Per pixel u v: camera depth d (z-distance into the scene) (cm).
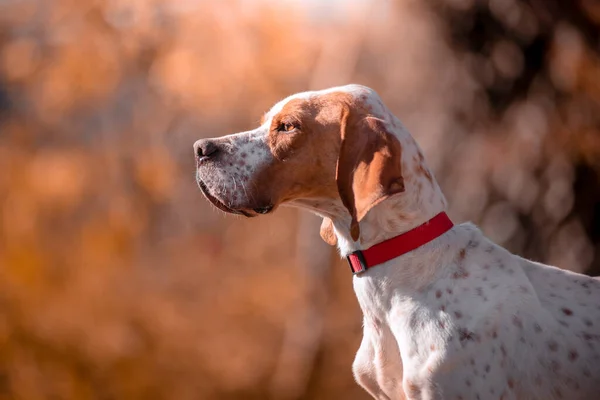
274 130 446
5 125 1678
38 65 1625
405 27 1024
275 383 1363
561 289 429
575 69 982
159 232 1667
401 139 430
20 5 1614
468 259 423
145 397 1426
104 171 1648
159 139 1655
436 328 404
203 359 1443
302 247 1308
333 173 439
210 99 1512
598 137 974
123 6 1559
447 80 998
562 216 959
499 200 977
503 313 406
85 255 1570
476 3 980
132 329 1479
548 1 977
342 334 1319
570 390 402
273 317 1453
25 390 1433
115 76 1598
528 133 977
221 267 1583
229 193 446
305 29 1491
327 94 445
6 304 1472
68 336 1457
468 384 394
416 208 425
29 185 1616
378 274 422
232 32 1519
